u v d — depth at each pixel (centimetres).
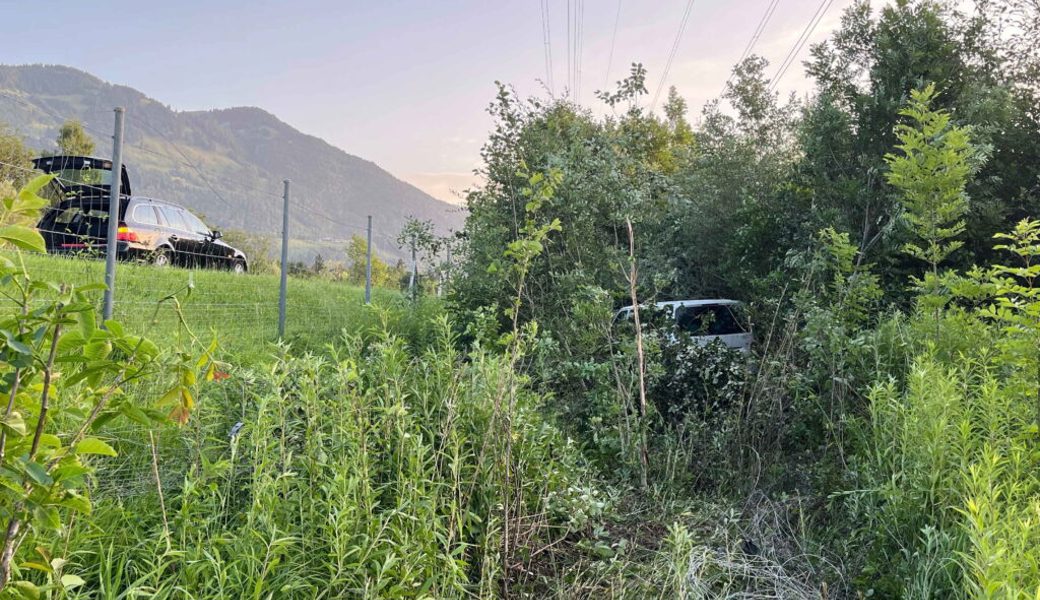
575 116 1136
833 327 605
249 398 445
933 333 584
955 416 414
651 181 1073
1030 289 435
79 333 192
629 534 471
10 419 176
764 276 1020
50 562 209
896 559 379
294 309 1204
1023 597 255
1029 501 338
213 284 1245
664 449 593
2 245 187
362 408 373
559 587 372
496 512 394
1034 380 426
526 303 876
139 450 410
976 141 924
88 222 1091
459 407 429
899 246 885
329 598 304
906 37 1032
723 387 656
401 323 1040
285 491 341
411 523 331
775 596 389
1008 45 1074
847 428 520
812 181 1073
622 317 775
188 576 286
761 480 561
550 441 471
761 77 1438
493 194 1091
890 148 1014
